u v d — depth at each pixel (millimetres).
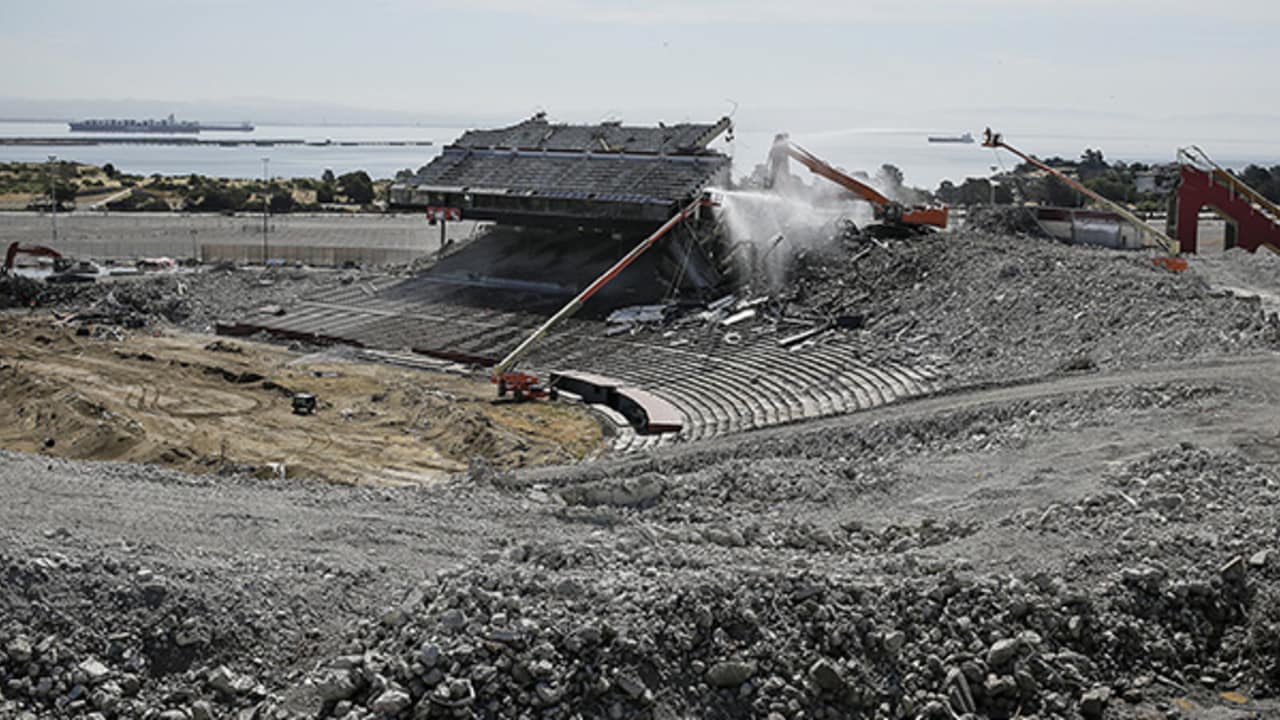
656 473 34344
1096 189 133250
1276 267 68250
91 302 93562
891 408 42188
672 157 89625
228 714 17250
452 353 76250
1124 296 53969
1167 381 38656
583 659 17703
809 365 60719
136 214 146125
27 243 118750
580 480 35188
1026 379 44156
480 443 54656
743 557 22562
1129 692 19172
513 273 91500
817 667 18281
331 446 55875
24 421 59469
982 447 34000
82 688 17203
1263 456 29250
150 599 18828
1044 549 22672
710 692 17828
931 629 19609
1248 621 20672
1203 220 111500
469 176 96125
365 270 99812
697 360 66875
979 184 137500
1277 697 19297
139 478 30203
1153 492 25781
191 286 96688
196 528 23953
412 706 16797
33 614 18094
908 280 69750
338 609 20078
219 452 53875
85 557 19719
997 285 62625
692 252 84375
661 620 18469
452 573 20453
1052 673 19000
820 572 21000
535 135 99438
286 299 92375
